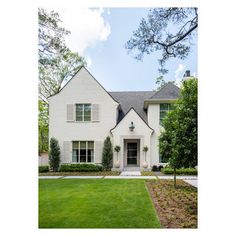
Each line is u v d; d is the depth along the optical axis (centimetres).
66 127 2038
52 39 2464
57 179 1503
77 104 2053
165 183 1342
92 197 1001
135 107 2312
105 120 2039
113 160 2002
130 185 1270
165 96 2038
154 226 680
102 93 2050
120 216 759
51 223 709
